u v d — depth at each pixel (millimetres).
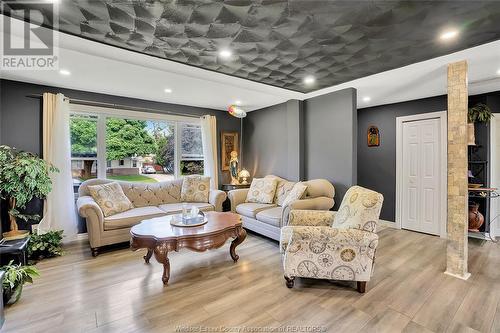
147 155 4465
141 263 2822
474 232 3611
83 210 2932
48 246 2955
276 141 4766
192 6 1779
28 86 3303
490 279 2443
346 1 1714
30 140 3311
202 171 5121
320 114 4004
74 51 2420
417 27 2025
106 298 2102
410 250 3273
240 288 2285
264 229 3609
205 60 2701
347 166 3613
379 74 3066
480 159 3684
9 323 1772
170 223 2779
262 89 3713
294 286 2322
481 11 1793
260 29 2090
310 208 3219
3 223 3057
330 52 2500
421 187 4094
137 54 2529
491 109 3615
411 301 2068
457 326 1752
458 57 2516
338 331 1706
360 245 2133
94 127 3896
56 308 1954
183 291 2225
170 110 4570
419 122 4113
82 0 1684
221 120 5242
